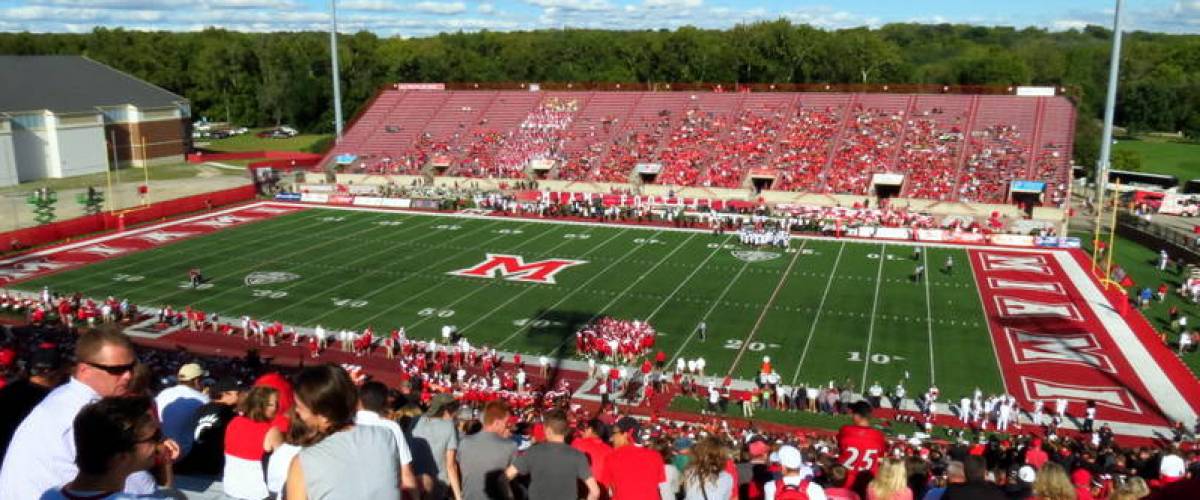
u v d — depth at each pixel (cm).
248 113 13712
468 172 7562
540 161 7519
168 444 630
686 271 4684
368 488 507
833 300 4150
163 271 4678
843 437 1156
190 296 4212
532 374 3262
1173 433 2742
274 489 662
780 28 11462
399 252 5109
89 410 458
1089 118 8844
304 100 12781
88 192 6519
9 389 693
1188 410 2928
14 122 7550
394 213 6353
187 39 15975
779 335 3659
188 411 884
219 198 6631
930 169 6631
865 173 6688
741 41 11819
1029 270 4753
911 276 4597
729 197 6719
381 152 8075
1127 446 2650
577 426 1834
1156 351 3488
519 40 15450
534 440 1234
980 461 928
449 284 4425
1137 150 11306
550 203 6406
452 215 6266
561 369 3319
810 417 2870
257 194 7000
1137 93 12825
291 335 3681
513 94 8650
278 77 12988
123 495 460
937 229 5519
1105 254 5116
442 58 13775
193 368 962
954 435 2700
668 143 7500
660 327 3759
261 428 780
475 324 3806
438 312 3969
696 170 7050
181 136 9294
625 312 3962
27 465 537
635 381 3173
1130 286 4341
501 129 8150
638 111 8044
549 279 4516
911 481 1152
